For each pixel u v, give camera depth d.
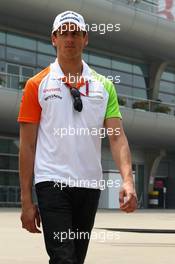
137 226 16.33
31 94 3.48
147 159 42.34
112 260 8.64
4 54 33.50
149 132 39.19
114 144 3.52
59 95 3.46
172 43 39.09
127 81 39.78
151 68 41.31
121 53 39.34
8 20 32.97
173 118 40.28
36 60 35.00
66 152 3.42
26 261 8.37
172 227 16.08
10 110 31.61
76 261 3.25
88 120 3.46
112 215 24.70
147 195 41.81
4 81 31.80
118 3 35.31
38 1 31.83
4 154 34.28
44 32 34.88
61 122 3.45
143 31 37.19
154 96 40.91
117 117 3.55
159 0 37.94
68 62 3.50
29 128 3.49
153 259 8.85
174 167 43.97
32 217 3.45
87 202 3.46
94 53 38.22
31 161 3.48
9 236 12.40
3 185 33.94
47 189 3.36
